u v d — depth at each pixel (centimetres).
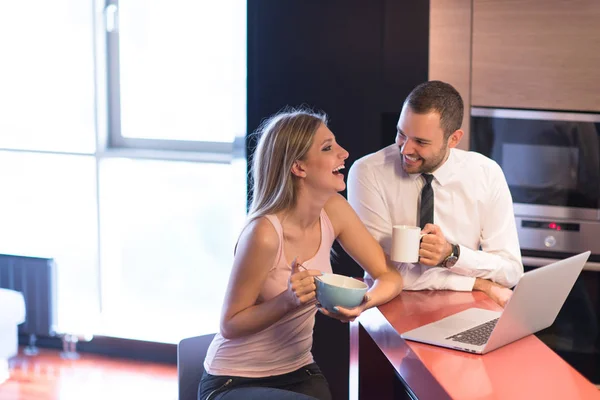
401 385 252
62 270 476
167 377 433
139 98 465
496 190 277
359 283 213
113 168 467
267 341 236
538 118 334
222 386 237
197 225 462
